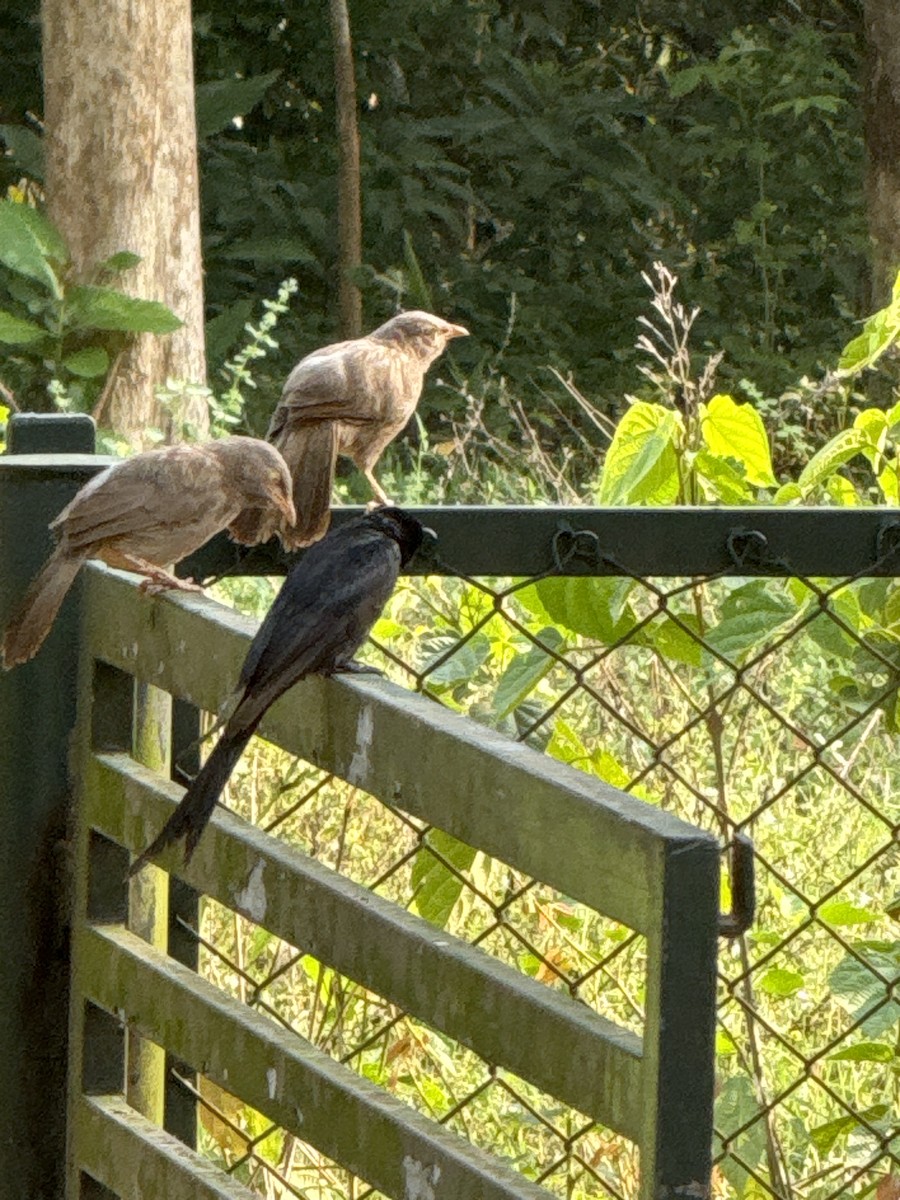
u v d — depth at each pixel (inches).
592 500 682.8
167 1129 232.7
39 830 221.8
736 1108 260.2
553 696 337.7
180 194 873.5
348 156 1216.2
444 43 1379.2
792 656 447.2
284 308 807.7
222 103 1154.7
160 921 224.1
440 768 165.0
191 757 231.8
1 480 226.1
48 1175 223.6
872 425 262.8
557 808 148.8
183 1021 199.9
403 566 205.6
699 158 1379.2
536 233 1357.0
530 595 250.4
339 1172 290.0
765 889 364.8
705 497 264.8
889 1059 252.8
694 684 317.4
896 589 263.6
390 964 170.7
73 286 851.4
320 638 187.0
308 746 189.2
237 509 255.1
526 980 156.9
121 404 858.8
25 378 905.5
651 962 137.1
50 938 222.5
